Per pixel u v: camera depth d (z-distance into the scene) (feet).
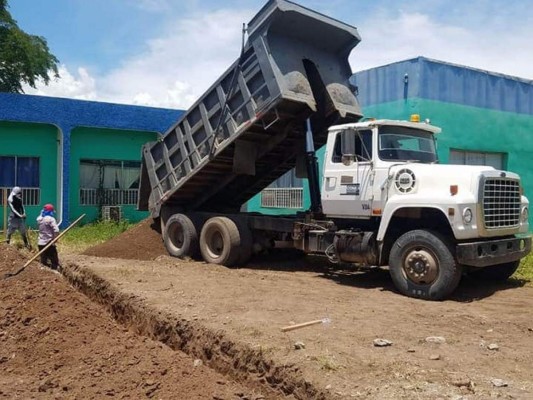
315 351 17.71
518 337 20.10
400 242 27.68
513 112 58.70
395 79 52.49
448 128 52.60
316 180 34.24
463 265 26.81
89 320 24.45
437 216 27.71
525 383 15.34
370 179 29.50
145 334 23.85
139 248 43.19
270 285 29.76
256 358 17.80
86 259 39.34
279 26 31.91
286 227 35.24
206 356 20.03
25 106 65.41
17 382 19.11
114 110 71.72
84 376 19.31
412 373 15.89
